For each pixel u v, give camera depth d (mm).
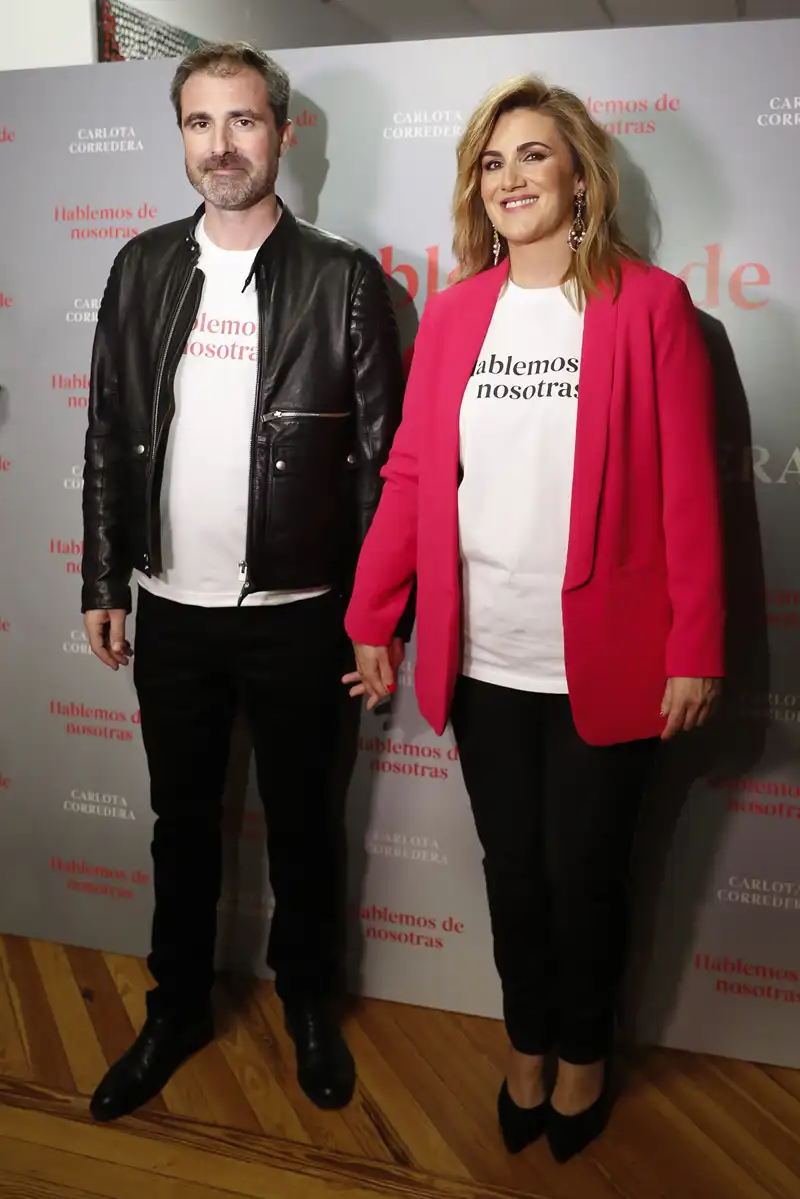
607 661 1304
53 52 2225
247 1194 1472
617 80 1523
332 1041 1720
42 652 1976
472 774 1455
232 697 1662
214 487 1503
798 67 1457
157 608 1585
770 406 1553
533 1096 1540
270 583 1518
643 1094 1689
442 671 1394
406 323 1688
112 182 1760
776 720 1646
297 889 1685
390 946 1914
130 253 1572
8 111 1788
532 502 1301
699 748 1691
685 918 1760
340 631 1627
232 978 1999
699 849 1729
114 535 1605
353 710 1843
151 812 1983
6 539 1941
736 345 1549
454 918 1868
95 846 2035
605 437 1251
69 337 1832
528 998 1500
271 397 1480
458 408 1335
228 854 1968
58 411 1864
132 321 1543
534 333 1312
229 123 1415
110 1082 1645
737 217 1515
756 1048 1769
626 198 1548
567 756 1377
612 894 1427
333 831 1895
